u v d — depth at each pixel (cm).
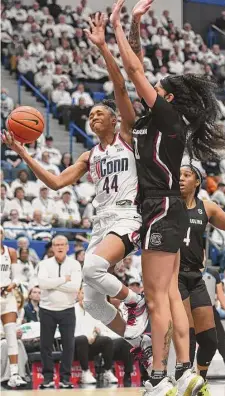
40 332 922
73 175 524
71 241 1328
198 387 459
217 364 983
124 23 2123
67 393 733
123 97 485
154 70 2145
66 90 1903
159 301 461
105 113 501
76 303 998
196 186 625
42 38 2011
